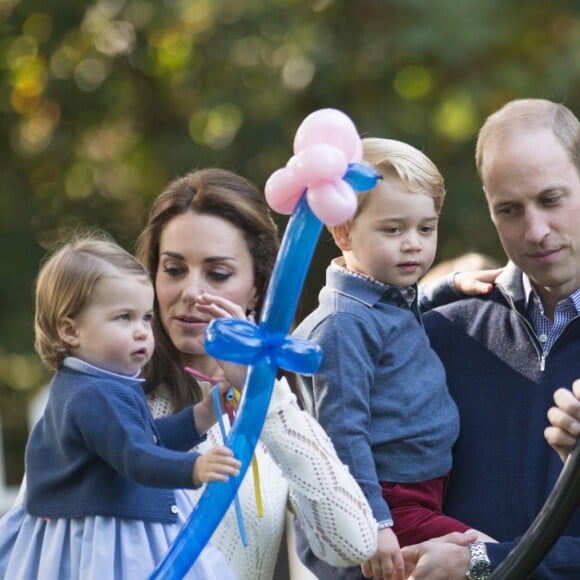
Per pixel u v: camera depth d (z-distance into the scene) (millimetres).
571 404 12391
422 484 13930
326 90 32844
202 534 11445
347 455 13422
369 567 13523
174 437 12648
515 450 14016
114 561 11914
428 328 14969
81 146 34844
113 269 12344
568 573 13281
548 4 32344
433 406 14039
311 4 33719
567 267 13719
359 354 13695
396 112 32125
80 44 34812
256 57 33562
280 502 13766
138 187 34375
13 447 36875
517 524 13828
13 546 12531
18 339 32906
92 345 12281
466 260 20562
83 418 11906
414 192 13883
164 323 13797
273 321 11328
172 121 34719
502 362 14359
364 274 14125
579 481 11297
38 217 34094
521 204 13680
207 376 13352
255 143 32688
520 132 13719
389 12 33125
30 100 35062
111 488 12055
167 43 34312
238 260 13695
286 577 14961
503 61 31625
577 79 31172
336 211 10977
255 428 11453
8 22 34625
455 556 13297
